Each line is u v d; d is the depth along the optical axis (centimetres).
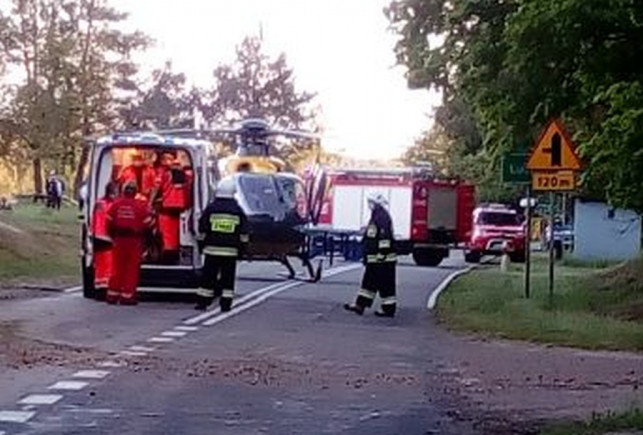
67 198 8300
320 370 1880
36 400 1522
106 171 3023
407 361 2025
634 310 2995
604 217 6706
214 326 2478
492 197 7625
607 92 2400
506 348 2244
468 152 5516
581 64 2520
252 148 4616
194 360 1944
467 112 4500
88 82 8438
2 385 1639
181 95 10450
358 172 5906
